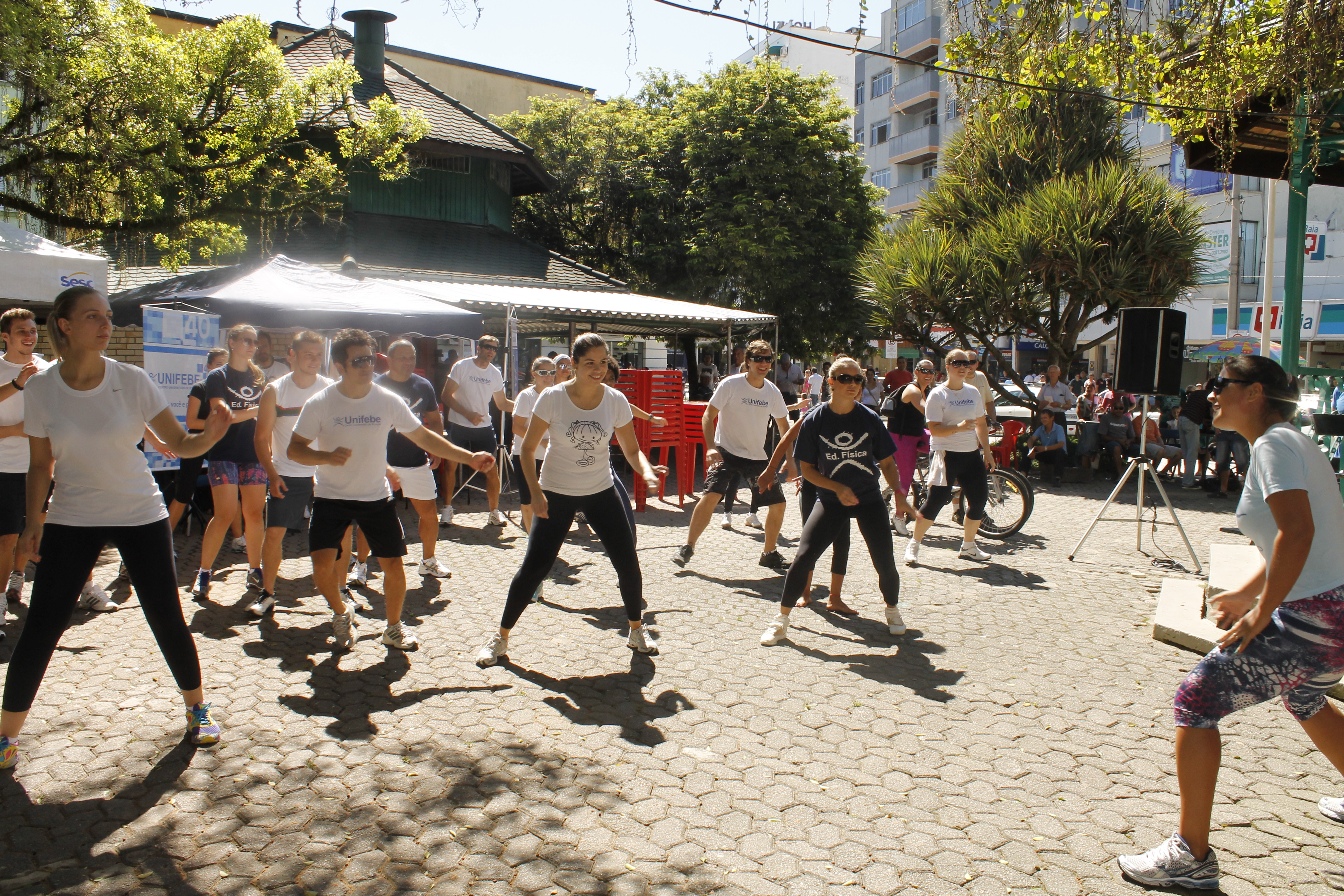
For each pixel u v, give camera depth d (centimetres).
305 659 466
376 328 941
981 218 1606
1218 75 586
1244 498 285
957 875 280
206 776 333
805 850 293
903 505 534
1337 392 983
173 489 764
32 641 329
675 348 2323
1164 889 275
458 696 420
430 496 641
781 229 2106
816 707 417
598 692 430
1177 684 459
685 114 2323
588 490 462
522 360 2125
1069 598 635
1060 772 355
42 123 1095
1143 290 1463
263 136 1303
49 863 275
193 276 1100
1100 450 1432
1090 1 596
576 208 2433
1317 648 265
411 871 275
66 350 319
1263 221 2384
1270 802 335
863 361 2575
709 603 598
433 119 1847
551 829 303
